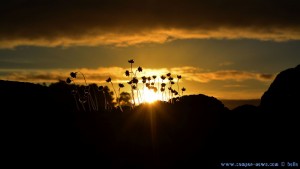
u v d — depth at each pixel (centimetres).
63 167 1012
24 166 992
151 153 1108
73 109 1304
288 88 1191
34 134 1095
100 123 1195
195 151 1124
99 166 1037
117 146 1118
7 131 1086
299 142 1068
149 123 1202
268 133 1125
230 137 1159
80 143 1101
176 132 1189
